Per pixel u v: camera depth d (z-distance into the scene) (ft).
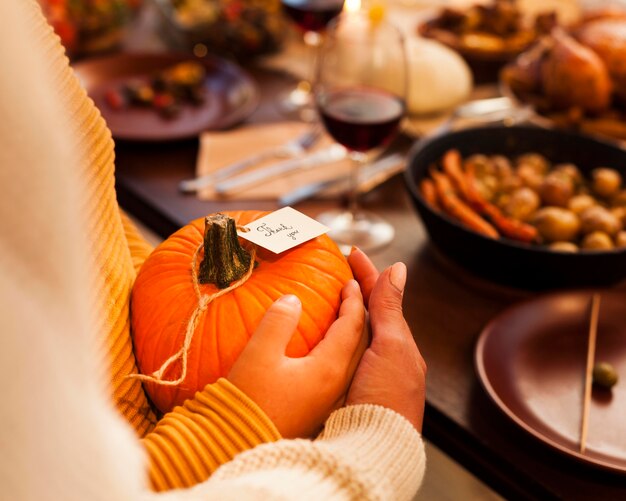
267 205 2.85
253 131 3.33
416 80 3.39
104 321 1.46
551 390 2.01
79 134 1.40
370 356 1.54
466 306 2.38
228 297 1.56
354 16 3.08
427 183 2.66
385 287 1.65
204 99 3.57
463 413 2.02
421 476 1.38
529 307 2.17
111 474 0.77
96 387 0.80
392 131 2.60
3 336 0.67
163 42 4.46
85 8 4.05
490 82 3.80
